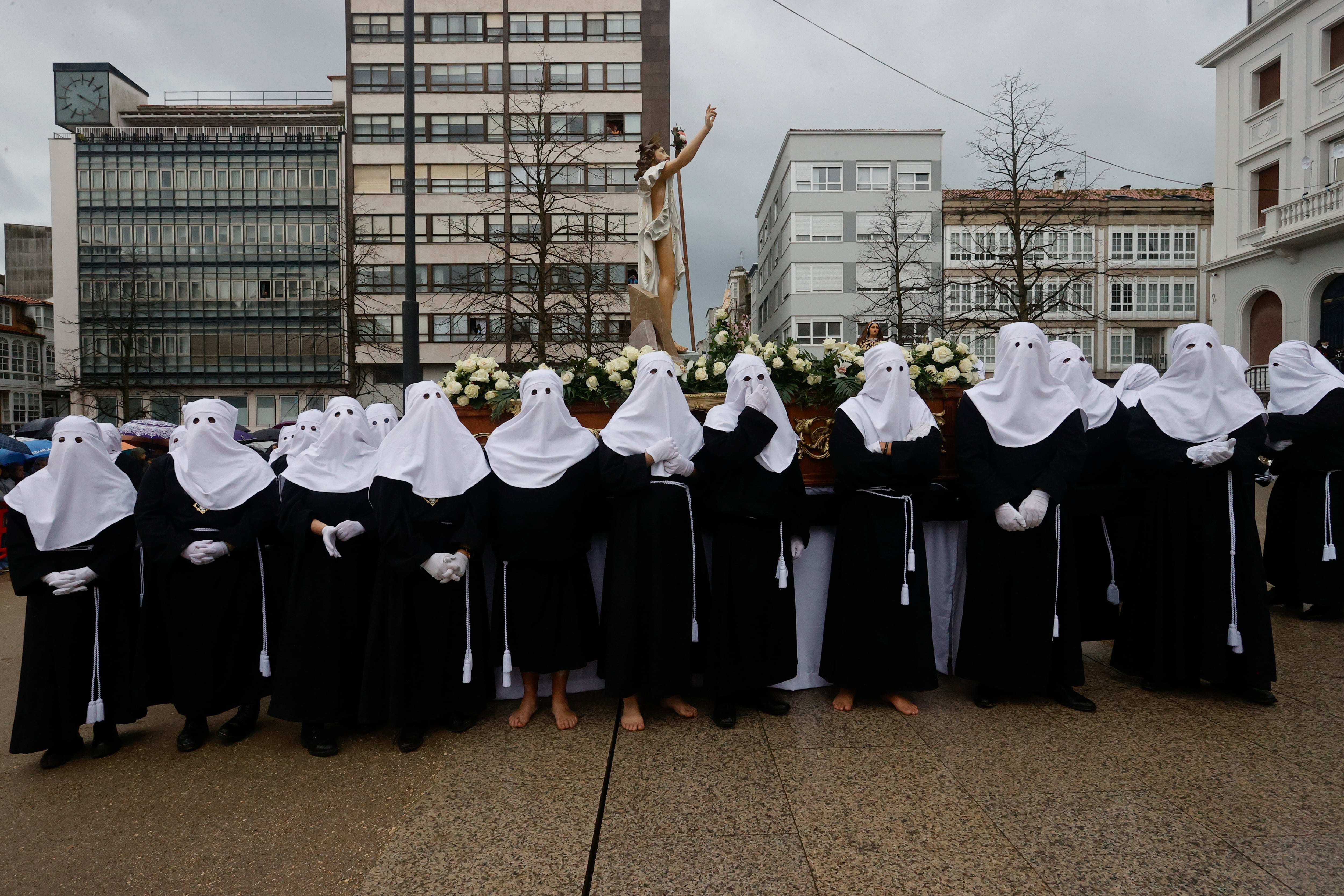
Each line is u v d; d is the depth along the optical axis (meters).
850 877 2.35
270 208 35.06
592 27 32.81
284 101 39.19
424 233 33.03
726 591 3.61
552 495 3.54
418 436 3.50
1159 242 33.62
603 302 26.09
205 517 3.56
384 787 3.08
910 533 3.65
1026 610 3.65
